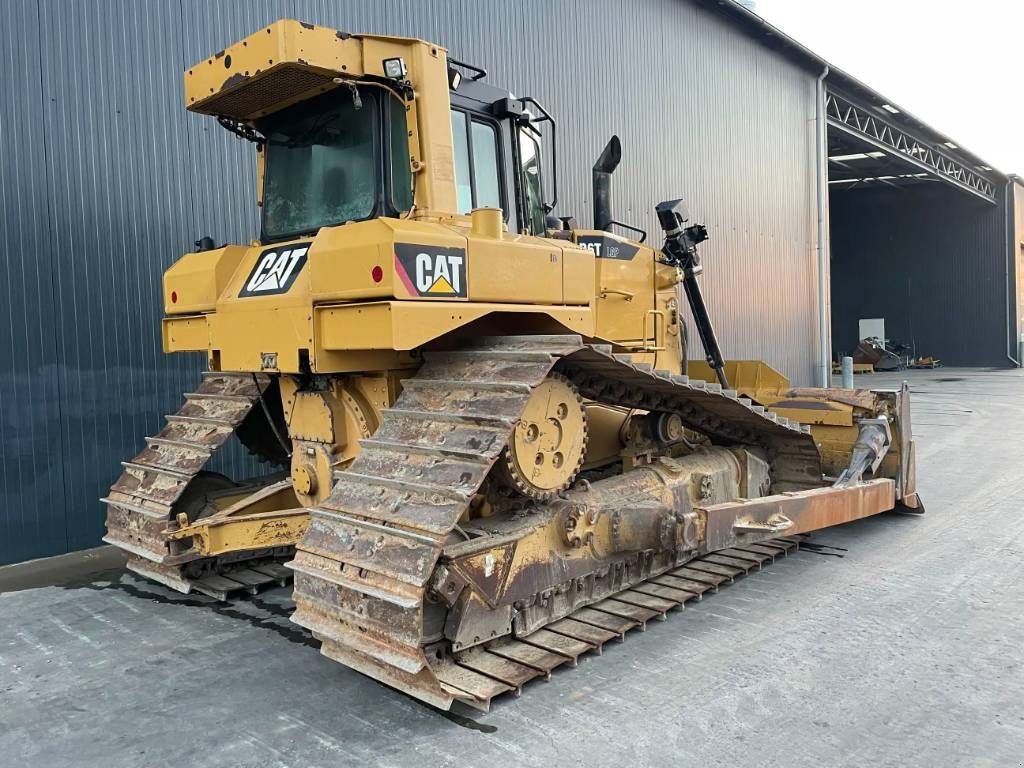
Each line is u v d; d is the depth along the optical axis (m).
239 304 4.44
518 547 3.84
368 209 4.34
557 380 4.05
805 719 3.38
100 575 5.75
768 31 15.33
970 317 31.00
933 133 23.47
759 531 4.77
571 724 3.36
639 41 12.50
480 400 3.61
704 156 14.08
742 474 5.62
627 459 5.25
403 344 3.57
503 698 3.60
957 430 12.39
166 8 6.89
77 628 4.65
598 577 4.48
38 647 4.37
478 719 3.43
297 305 4.03
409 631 3.18
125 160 6.65
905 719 3.38
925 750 3.14
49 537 6.30
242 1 7.40
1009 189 30.02
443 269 3.76
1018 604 4.76
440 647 3.63
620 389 4.68
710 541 4.48
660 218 6.98
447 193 4.32
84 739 3.35
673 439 5.29
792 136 17.02
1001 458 9.84
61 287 6.32
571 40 11.14
